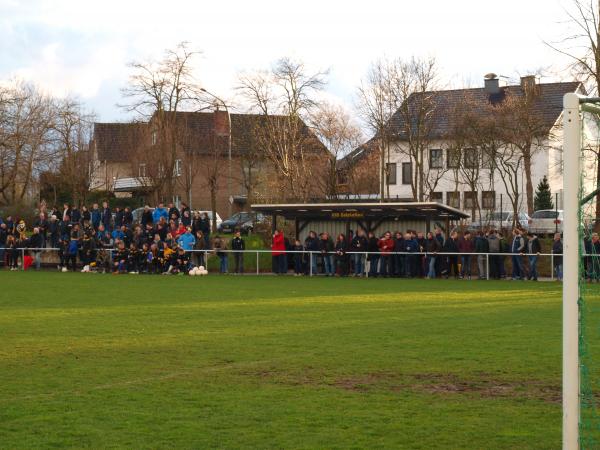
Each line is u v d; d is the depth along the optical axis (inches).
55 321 822.5
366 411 436.8
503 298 1070.4
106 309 936.9
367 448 369.4
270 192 2343.8
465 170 2455.7
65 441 379.2
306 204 1631.4
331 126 2448.3
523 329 749.3
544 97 2829.7
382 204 1573.6
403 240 1512.1
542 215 2092.8
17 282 1370.6
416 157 2308.1
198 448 368.8
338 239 1558.8
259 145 2484.0
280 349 636.1
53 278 1480.1
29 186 2755.9
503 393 479.8
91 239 1690.5
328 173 2411.4
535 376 526.3
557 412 434.9
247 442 378.0
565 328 339.0
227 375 534.0
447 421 415.8
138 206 2716.5
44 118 2657.5
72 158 2701.8
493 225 1882.4
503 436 389.4
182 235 1620.3
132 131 2583.7
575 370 337.1
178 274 1599.4
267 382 511.8
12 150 2513.5
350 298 1073.5
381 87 2341.3
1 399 464.4
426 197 2640.3
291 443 376.5
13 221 1907.0
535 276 1427.2
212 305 981.8
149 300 1047.6
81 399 464.4
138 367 562.9
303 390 488.1
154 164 2410.2
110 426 406.0
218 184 3041.3
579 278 344.5
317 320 825.5
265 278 1489.9
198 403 454.6
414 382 510.3
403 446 372.8
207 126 2974.9
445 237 1601.9
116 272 1640.0
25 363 579.2
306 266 1599.4
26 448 368.5
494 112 2303.2
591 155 991.6
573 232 338.6
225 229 2514.8
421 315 867.4
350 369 552.1
